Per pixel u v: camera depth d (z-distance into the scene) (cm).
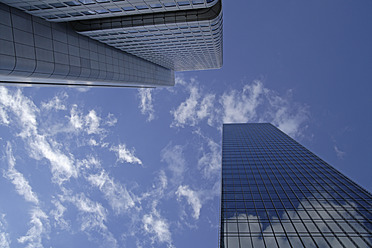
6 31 2570
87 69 3912
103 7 2784
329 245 2781
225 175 5294
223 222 3422
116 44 4534
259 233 3127
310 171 5238
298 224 3238
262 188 4503
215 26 4175
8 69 2672
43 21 3064
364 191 4044
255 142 8306
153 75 7106
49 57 3131
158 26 3728
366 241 2780
